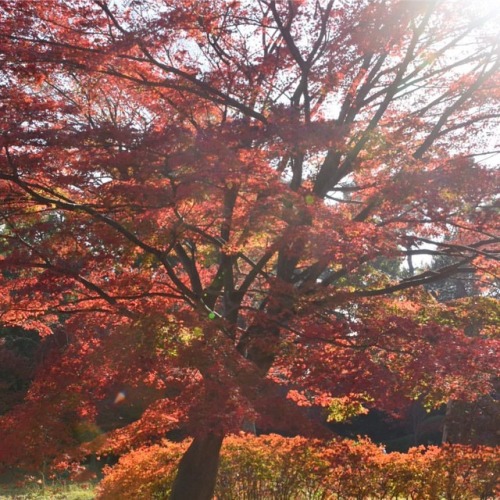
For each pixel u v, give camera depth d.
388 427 28.14
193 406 6.48
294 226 7.05
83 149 7.07
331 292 7.70
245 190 7.15
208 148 6.81
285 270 8.82
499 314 8.87
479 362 6.99
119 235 7.66
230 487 10.93
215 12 7.98
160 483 11.16
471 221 7.89
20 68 7.33
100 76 8.43
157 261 8.80
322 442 8.21
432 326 7.40
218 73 8.41
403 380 7.29
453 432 14.84
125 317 8.41
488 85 9.07
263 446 11.36
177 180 6.96
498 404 14.82
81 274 7.70
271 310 8.22
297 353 7.59
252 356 8.66
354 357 7.33
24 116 7.10
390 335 7.29
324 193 8.87
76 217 7.67
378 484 10.66
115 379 7.41
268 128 7.26
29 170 7.12
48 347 18.91
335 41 8.46
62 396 7.55
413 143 9.21
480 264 8.95
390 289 8.65
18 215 7.90
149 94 8.84
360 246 6.71
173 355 6.85
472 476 10.91
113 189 6.93
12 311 8.75
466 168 7.26
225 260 8.95
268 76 8.78
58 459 7.65
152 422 8.50
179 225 7.39
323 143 7.32
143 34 7.59
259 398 6.84
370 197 8.20
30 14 7.52
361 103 9.22
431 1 8.09
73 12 7.70
